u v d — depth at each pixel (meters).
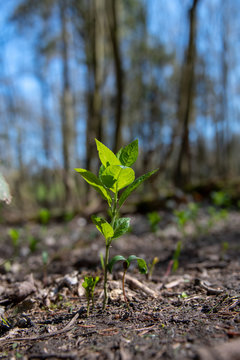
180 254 3.40
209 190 8.53
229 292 1.78
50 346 1.22
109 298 1.82
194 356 0.96
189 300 1.72
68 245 4.72
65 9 11.16
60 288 2.19
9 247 4.87
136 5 12.65
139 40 17.66
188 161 11.41
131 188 1.44
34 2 11.30
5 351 1.22
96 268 2.79
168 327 1.29
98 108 8.52
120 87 7.46
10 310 1.82
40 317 1.66
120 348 1.11
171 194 7.97
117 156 1.51
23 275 2.78
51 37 12.87
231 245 3.67
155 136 17.98
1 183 1.88
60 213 8.38
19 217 8.68
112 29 7.23
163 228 5.50
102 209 7.59
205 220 6.07
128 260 1.49
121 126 7.61
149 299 1.80
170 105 20.33
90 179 1.40
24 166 15.51
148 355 1.02
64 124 12.77
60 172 9.92
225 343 1.02
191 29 7.02
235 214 6.77
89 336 1.28
